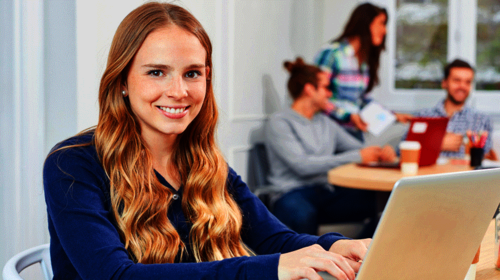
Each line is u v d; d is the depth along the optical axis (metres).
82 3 1.76
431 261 0.77
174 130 1.01
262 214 1.22
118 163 1.01
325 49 3.21
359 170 2.32
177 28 1.00
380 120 2.99
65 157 0.97
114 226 1.00
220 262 0.83
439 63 3.77
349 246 0.97
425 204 0.69
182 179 1.13
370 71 3.29
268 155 2.84
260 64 3.19
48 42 1.77
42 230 1.81
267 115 3.30
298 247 1.10
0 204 1.75
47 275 1.10
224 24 2.73
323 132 2.90
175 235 1.03
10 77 1.71
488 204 0.80
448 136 2.82
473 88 3.71
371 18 3.16
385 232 0.67
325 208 2.71
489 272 0.96
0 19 1.70
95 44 1.84
